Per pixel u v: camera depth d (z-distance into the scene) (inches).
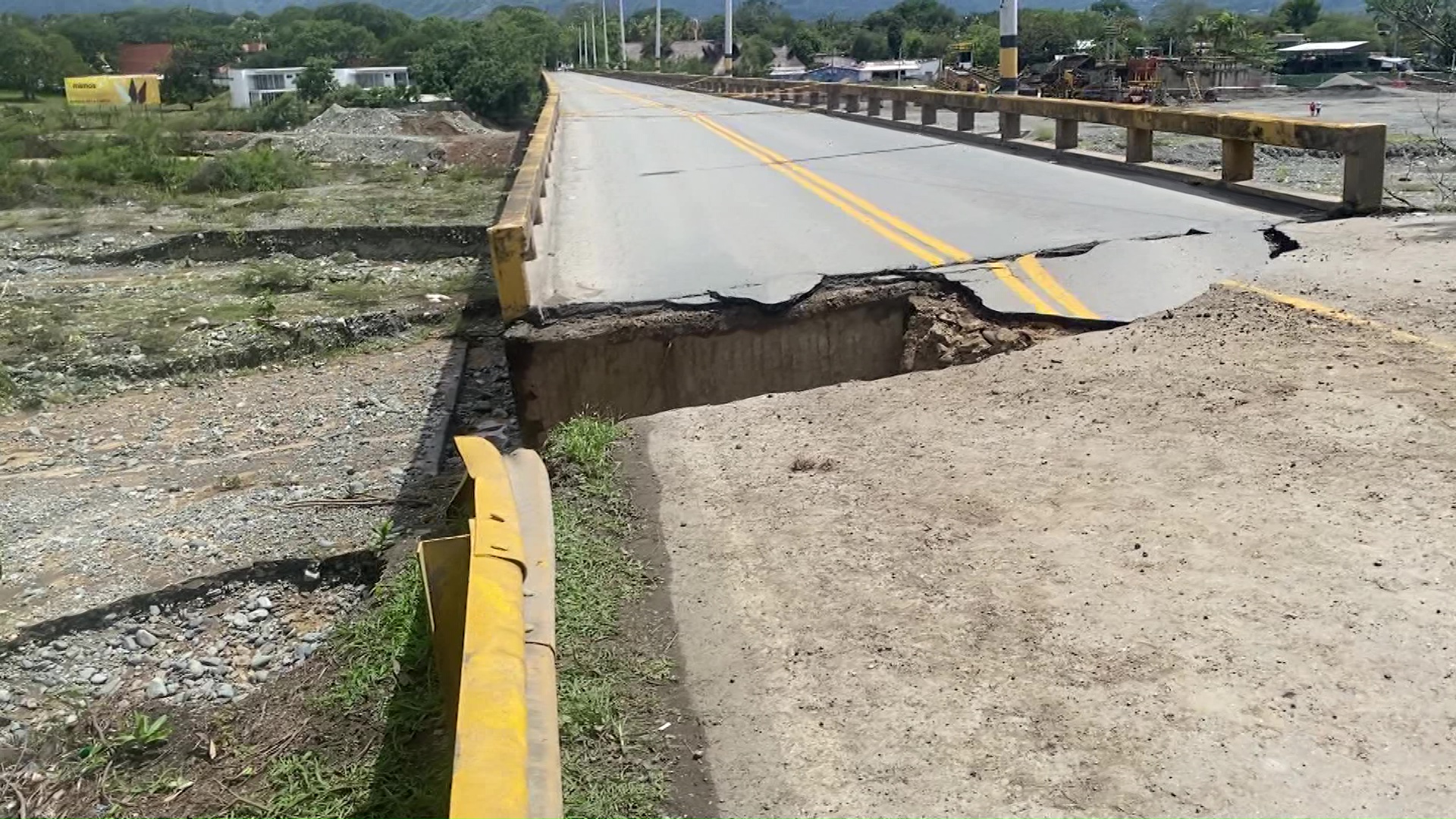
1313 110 1296.8
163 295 707.4
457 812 101.5
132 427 468.8
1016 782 134.2
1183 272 352.5
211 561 311.0
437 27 5059.1
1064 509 202.7
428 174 1401.3
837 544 197.3
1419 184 672.4
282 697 226.8
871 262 368.5
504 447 407.2
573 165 745.6
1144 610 167.0
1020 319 319.3
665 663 166.4
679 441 254.1
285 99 2422.5
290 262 818.2
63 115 2423.7
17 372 536.7
